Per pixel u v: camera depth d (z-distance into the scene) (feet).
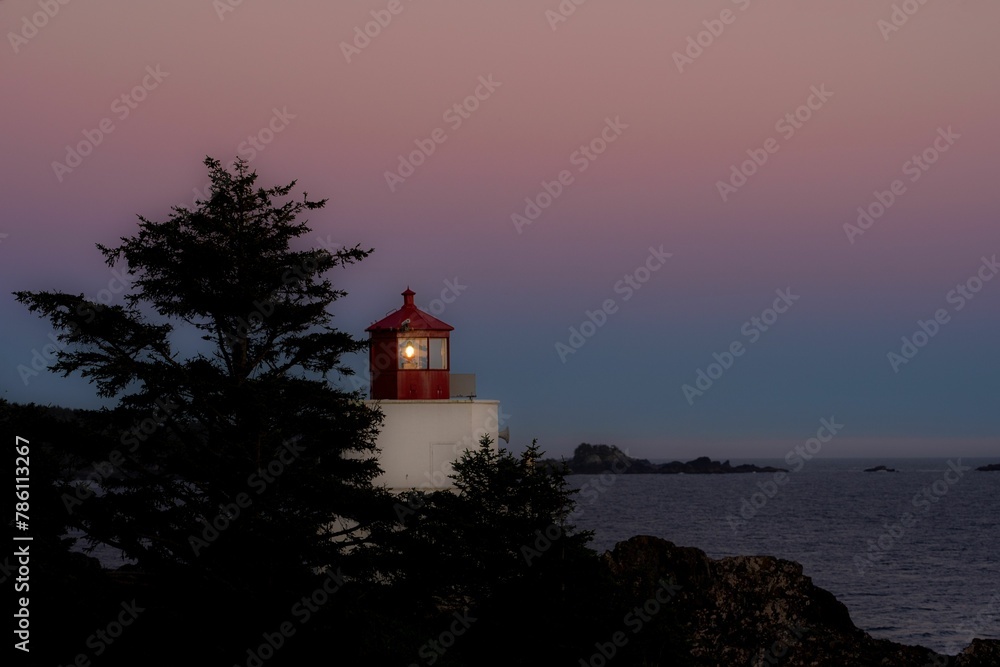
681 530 554.05
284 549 107.96
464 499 129.18
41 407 111.24
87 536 106.01
